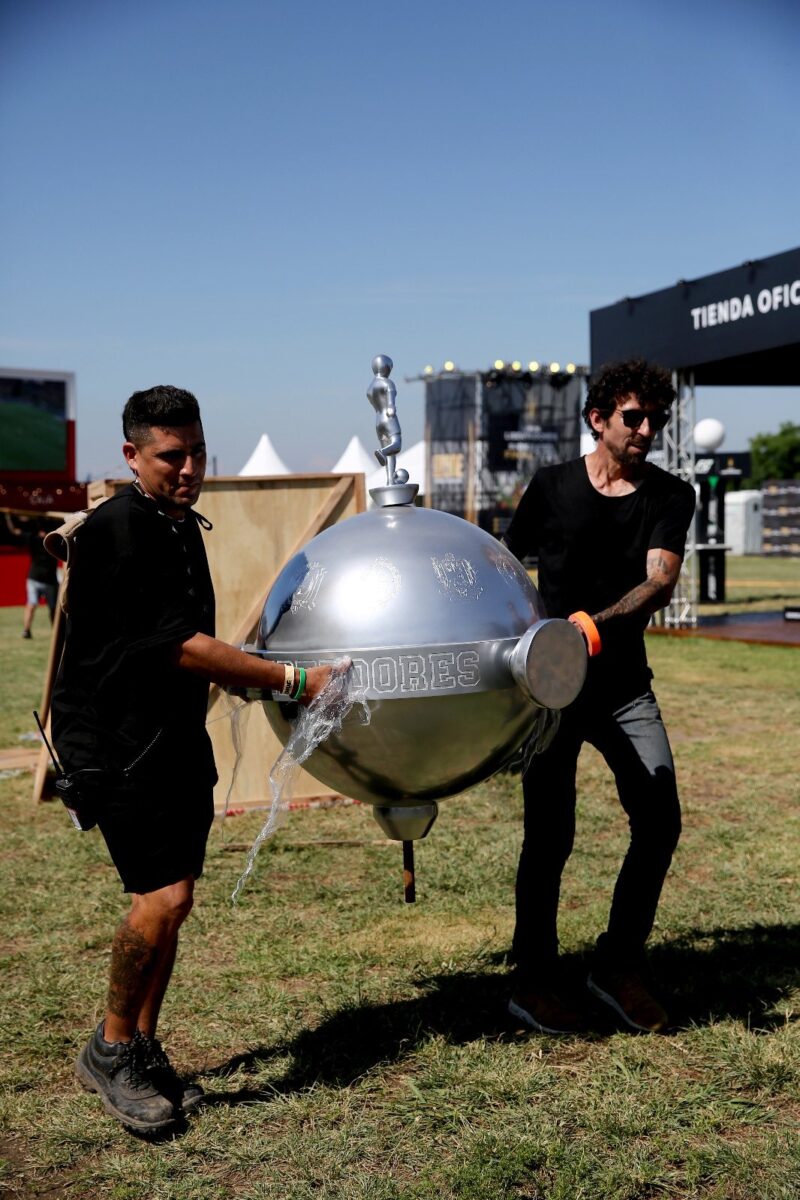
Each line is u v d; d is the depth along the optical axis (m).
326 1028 3.29
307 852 5.23
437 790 2.67
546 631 2.49
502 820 5.78
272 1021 3.34
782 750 7.54
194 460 2.65
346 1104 2.82
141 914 2.72
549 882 3.27
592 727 3.28
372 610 2.50
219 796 6.05
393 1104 2.81
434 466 36.16
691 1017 3.31
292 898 4.53
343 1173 2.53
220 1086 2.95
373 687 2.48
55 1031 3.35
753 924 4.13
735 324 14.45
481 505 35.50
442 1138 2.67
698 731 8.34
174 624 2.57
